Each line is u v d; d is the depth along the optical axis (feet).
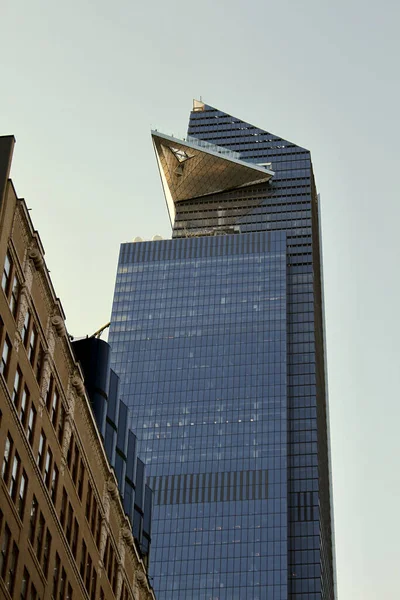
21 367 244.42
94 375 324.39
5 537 227.81
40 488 252.21
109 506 310.65
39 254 252.62
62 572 264.72
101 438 313.32
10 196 236.84
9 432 233.96
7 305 236.43
